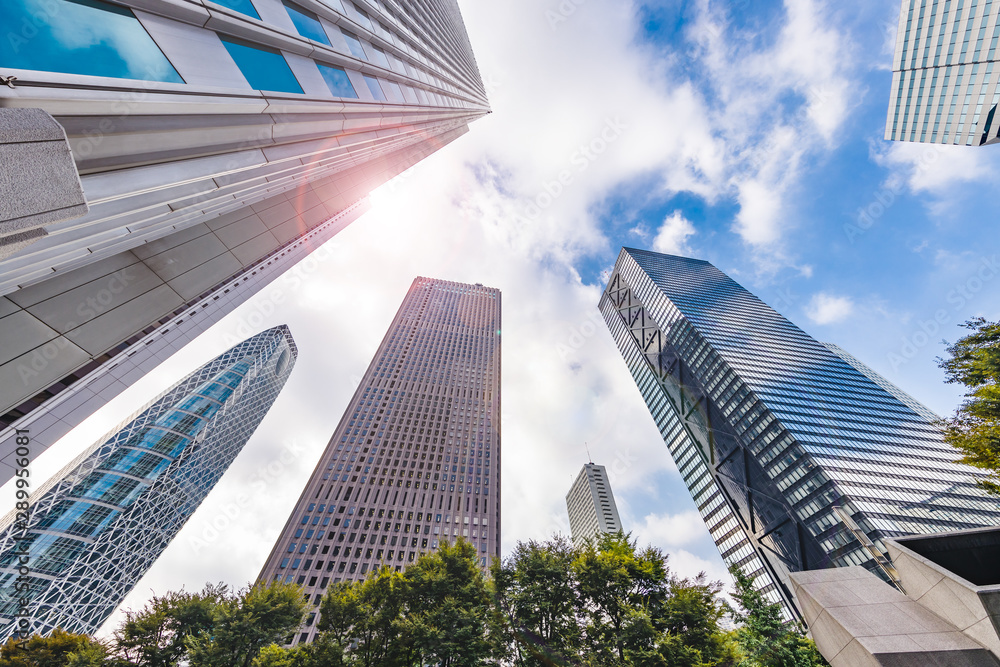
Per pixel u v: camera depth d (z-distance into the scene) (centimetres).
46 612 8469
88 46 556
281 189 1422
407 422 9750
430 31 3438
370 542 6994
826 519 7119
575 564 1969
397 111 1919
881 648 966
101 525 10112
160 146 690
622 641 1658
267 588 2086
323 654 1677
